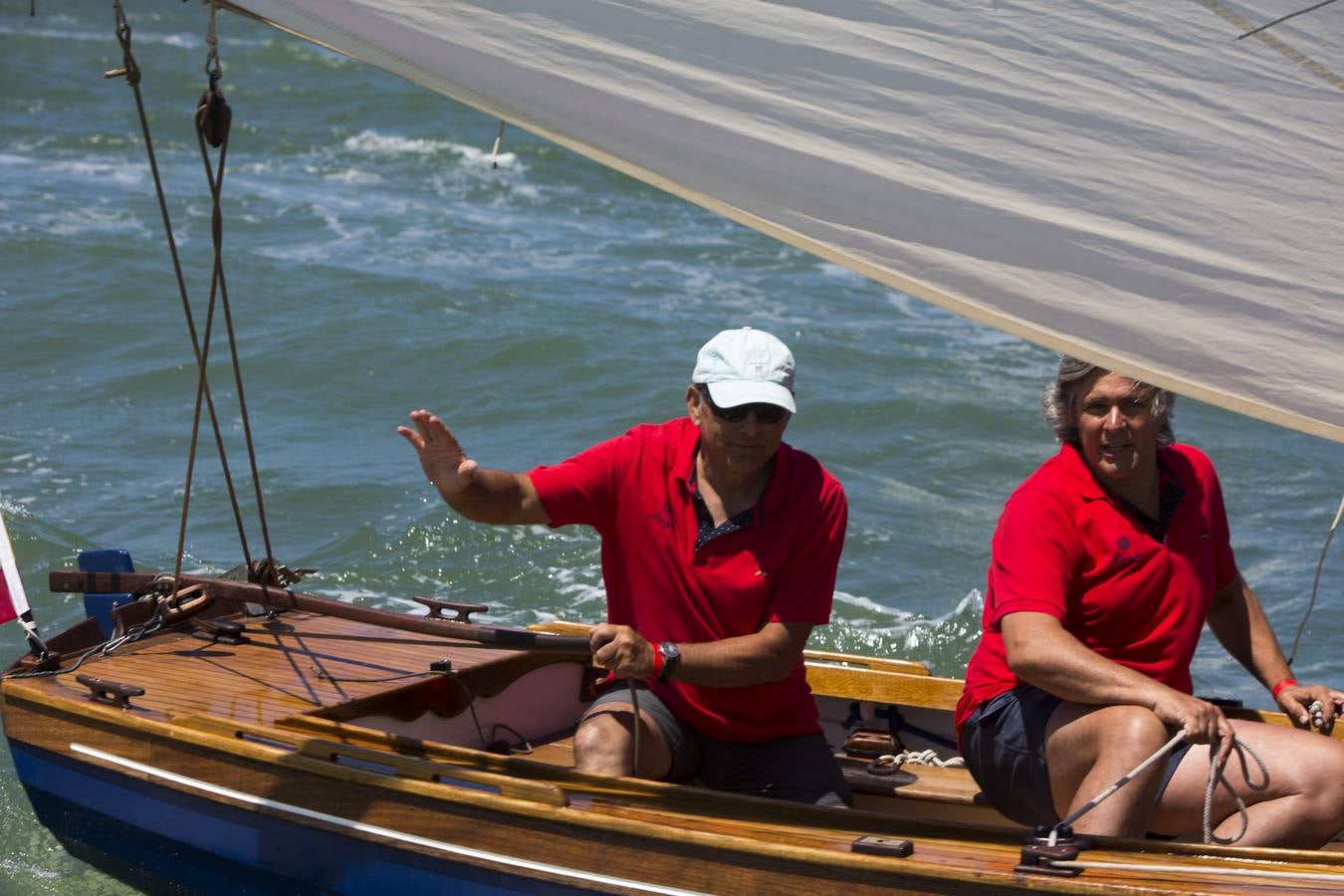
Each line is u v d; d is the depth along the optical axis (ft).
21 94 217.36
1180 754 33.58
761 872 31.04
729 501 35.32
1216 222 29.94
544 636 35.60
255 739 37.70
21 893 40.52
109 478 78.69
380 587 65.62
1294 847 32.89
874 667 44.75
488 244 147.95
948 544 74.95
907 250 31.68
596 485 35.91
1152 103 29.68
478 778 34.32
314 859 36.76
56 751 41.19
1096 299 30.99
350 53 33.53
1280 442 93.56
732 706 36.42
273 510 74.69
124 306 114.01
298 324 111.55
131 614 46.19
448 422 93.86
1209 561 34.53
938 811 39.55
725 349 34.24
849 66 31.01
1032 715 33.76
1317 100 28.68
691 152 32.24
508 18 32.32
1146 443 33.27
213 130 37.42
